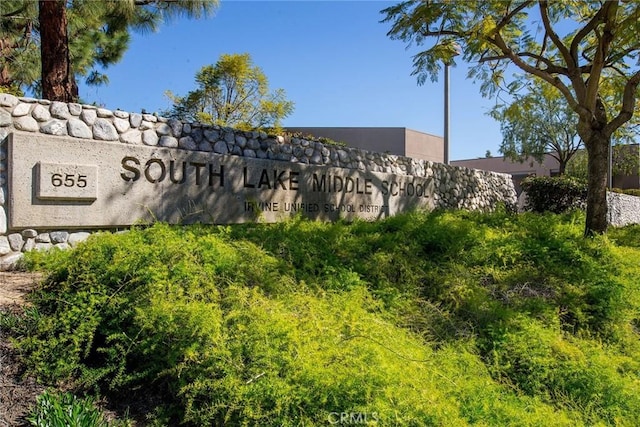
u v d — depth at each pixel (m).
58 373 2.96
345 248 5.35
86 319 3.25
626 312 4.73
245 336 2.91
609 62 8.52
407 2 8.45
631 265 5.84
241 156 6.87
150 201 5.70
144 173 5.66
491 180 13.71
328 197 8.18
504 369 3.59
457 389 2.91
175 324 2.96
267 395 2.53
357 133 23.30
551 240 6.30
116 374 3.01
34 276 4.36
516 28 9.52
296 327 3.09
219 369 2.71
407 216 6.96
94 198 5.20
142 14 10.45
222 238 4.71
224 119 14.72
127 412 2.74
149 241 4.17
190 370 2.78
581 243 6.34
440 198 11.46
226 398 2.58
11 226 4.68
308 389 2.55
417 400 2.54
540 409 3.04
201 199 6.25
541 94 11.77
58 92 7.05
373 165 9.50
